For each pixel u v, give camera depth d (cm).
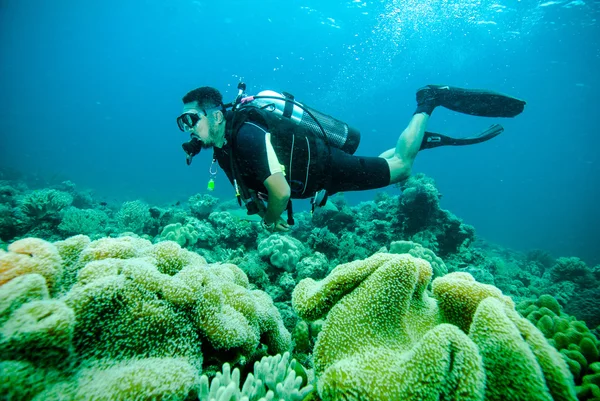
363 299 142
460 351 101
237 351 177
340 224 797
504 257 1555
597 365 183
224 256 604
